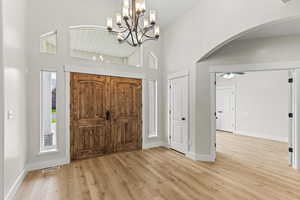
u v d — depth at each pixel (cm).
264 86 562
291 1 204
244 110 623
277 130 528
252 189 228
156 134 456
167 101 444
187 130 372
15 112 225
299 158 297
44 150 310
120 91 397
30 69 290
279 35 315
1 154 181
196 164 322
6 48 195
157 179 258
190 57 367
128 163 326
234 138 564
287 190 226
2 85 184
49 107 397
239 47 335
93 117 360
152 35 446
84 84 349
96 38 489
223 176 269
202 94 349
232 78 668
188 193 218
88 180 253
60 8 319
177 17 401
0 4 181
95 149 363
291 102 322
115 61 643
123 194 215
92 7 351
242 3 250
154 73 449
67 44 326
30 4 292
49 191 221
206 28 319
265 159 351
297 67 303
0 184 179
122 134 401
